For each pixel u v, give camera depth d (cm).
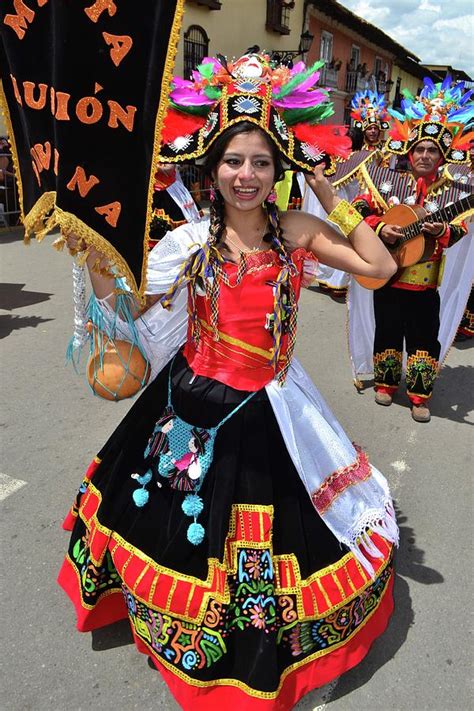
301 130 166
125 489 191
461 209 341
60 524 272
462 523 286
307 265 182
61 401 391
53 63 133
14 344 491
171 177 338
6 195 967
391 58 2436
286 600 173
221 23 1308
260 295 169
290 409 181
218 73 158
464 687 200
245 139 154
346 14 1775
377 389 413
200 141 159
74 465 319
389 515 200
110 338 183
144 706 190
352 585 182
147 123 137
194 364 183
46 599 230
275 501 178
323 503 181
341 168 387
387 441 362
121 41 131
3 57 150
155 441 182
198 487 175
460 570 254
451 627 224
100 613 204
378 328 394
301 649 179
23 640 212
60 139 136
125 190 144
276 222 170
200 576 173
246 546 172
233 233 171
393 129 367
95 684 197
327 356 497
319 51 1819
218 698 175
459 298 419
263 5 1439
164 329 194
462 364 502
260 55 163
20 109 150
